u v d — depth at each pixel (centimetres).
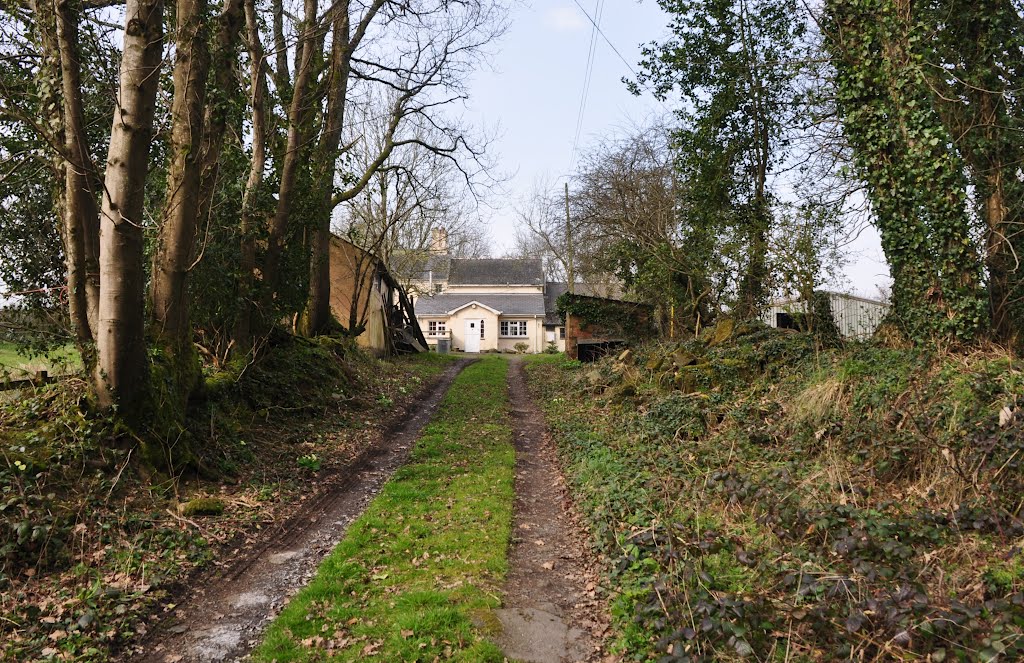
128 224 790
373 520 782
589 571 654
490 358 3441
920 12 1112
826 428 910
